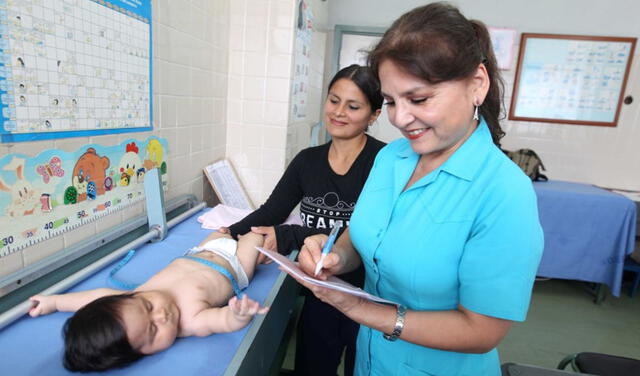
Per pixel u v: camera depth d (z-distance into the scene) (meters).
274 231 1.23
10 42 0.80
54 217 0.96
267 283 1.07
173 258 1.12
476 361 0.78
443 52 0.54
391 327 0.67
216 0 1.84
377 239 0.77
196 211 1.59
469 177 0.66
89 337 0.64
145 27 1.28
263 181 2.19
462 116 0.62
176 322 0.77
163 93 1.44
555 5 3.15
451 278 0.67
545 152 3.37
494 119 0.71
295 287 1.24
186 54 1.59
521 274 0.60
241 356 0.73
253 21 2.02
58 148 0.96
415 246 0.69
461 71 0.57
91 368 0.65
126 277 0.98
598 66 3.16
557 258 2.74
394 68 0.59
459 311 0.67
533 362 2.03
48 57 0.90
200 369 0.69
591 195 2.64
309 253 0.79
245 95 2.10
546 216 2.71
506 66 3.26
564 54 3.18
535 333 2.32
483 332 0.63
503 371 1.02
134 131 1.28
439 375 0.78
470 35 0.57
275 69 2.05
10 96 0.81
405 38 0.56
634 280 2.89
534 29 3.21
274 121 2.11
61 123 0.96
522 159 3.14
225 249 1.08
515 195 0.60
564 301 2.79
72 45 0.97
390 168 0.86
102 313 0.67
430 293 0.70
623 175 3.32
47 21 0.89
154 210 1.25
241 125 2.13
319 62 3.19
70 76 0.97
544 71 3.23
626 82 3.17
